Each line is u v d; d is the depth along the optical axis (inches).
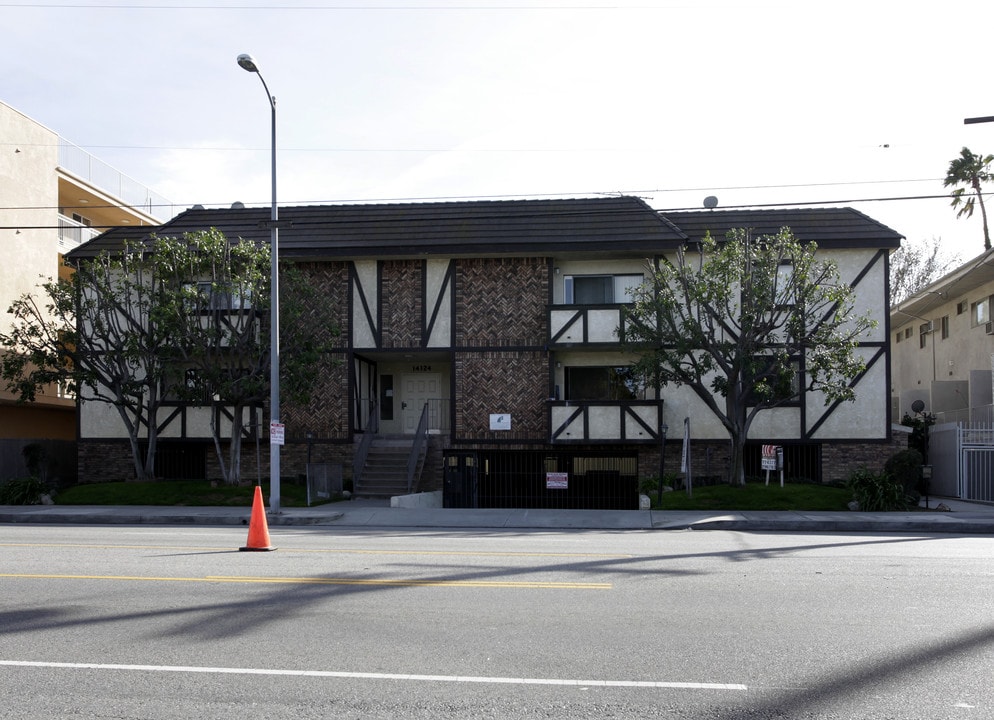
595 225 1003.3
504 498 1005.8
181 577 391.9
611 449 997.8
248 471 1029.8
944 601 340.8
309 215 1077.1
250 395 908.6
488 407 1002.1
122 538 566.9
